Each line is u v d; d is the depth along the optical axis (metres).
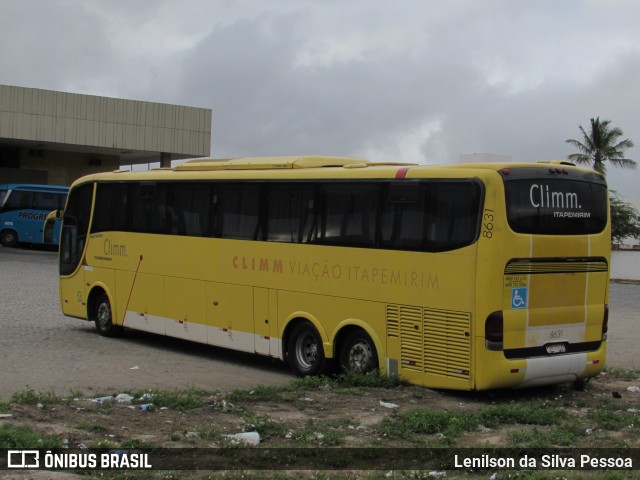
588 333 13.06
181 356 16.73
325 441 9.55
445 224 12.40
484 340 11.89
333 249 13.92
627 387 14.32
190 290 16.66
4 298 25.23
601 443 10.05
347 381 13.08
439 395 12.47
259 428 9.95
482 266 11.93
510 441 9.95
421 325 12.61
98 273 19.11
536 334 12.36
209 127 52.19
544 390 13.73
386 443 9.70
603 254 13.22
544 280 12.43
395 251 13.01
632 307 31.44
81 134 48.16
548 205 12.48
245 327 15.49
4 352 16.16
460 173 12.30
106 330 18.88
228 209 15.95
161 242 17.39
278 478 8.05
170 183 17.27
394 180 13.12
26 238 49.88
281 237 14.86
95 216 19.30
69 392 12.48
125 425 9.93
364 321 13.40
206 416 10.68
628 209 80.38
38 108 46.84
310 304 14.26
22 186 50.09
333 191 14.03
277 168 15.30
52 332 19.22
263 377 14.72
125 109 49.50
